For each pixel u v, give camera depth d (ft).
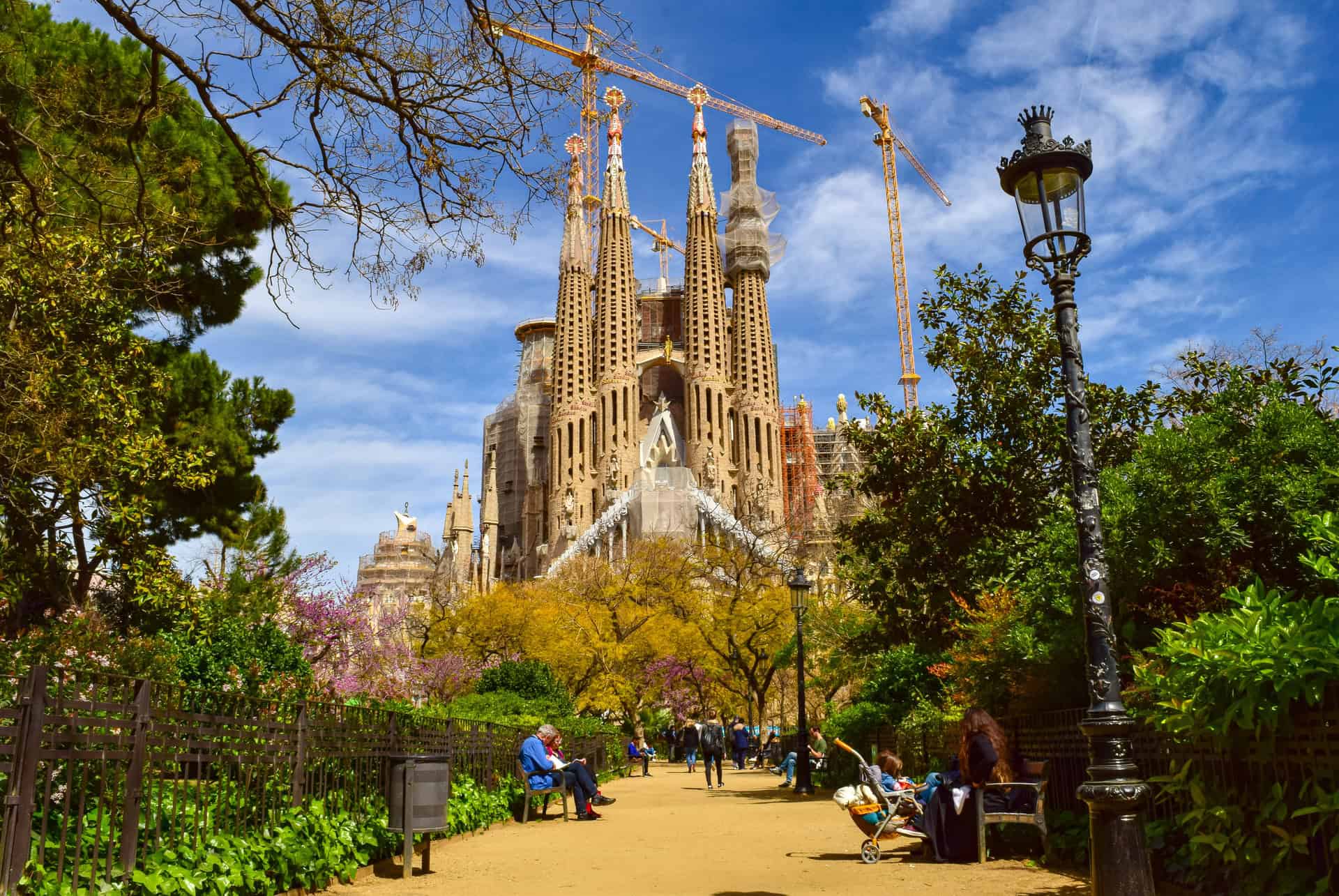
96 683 22.95
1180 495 35.78
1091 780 21.36
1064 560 39.29
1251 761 23.58
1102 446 59.72
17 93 41.39
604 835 49.37
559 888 31.07
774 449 536.42
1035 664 40.11
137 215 39.70
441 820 35.76
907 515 63.10
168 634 61.21
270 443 82.84
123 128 42.78
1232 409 38.58
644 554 202.08
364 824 36.06
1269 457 35.91
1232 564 35.91
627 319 549.95
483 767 57.31
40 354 44.37
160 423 72.69
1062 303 24.27
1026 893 28.22
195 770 29.76
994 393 60.64
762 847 42.78
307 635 96.17
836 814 60.64
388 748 40.32
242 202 59.21
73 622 52.65
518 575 553.64
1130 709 30.35
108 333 52.95
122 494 58.70
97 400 51.75
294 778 31.60
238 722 28.37
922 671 79.77
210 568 82.64
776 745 150.61
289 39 29.96
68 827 22.79
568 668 178.40
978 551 57.62
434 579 265.13
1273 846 22.35
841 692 169.78
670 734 237.04
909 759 71.82
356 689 93.30
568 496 527.81
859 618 98.78
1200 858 25.00
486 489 573.74
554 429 544.62
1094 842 20.94
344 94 31.99
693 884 31.71
